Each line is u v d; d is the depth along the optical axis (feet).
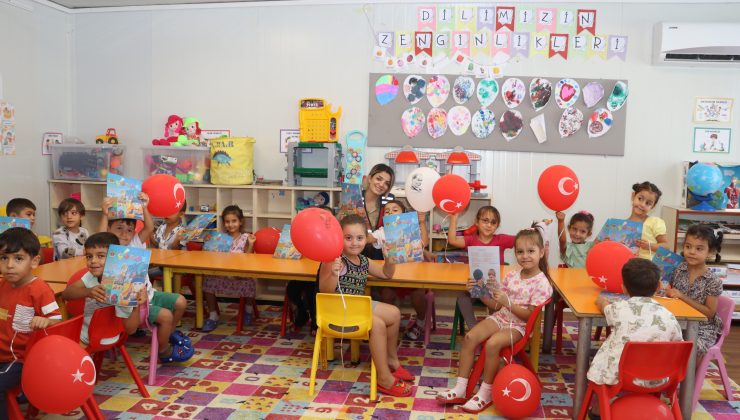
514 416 8.30
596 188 14.98
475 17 14.96
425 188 11.40
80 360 6.82
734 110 14.60
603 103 14.80
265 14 15.79
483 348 9.17
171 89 16.43
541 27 14.82
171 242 13.29
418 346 11.73
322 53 15.58
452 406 8.89
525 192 15.15
